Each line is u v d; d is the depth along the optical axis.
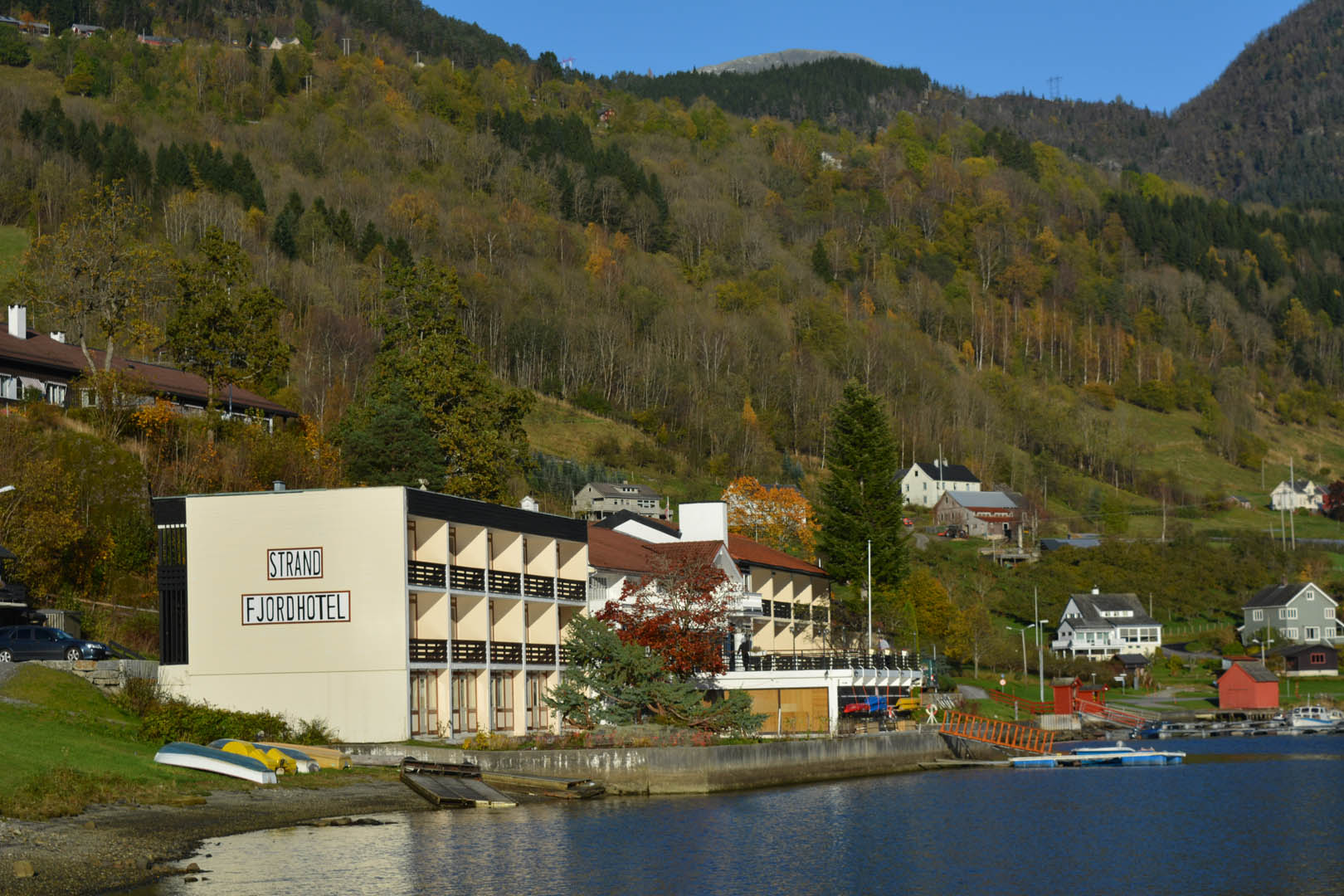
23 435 79.06
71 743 48.84
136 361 118.81
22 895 31.88
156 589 76.88
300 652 58.72
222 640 59.47
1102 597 166.75
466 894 37.25
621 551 81.88
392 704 57.84
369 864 39.97
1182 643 170.38
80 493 77.94
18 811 39.62
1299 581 188.62
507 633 67.75
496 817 50.78
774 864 44.09
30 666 56.62
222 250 105.25
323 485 95.81
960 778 74.12
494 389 100.44
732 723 65.62
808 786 66.88
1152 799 64.44
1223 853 48.12
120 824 41.16
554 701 65.38
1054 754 86.88
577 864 42.16
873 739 75.44
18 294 108.38
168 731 53.66
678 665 67.62
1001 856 46.88
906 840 49.91
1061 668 146.25
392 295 103.88
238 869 37.38
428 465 94.50
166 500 60.72
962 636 128.38
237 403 118.56
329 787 51.81
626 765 59.81
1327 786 70.88
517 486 153.00
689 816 53.31
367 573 58.50
